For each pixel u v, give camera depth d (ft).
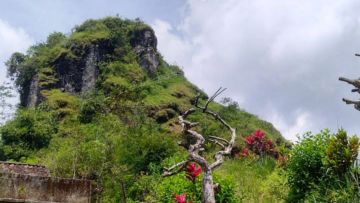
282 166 41.91
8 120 119.75
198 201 32.89
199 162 26.12
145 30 190.49
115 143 65.26
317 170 35.24
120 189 53.16
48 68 163.22
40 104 141.18
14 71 169.17
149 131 78.43
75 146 65.16
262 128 148.97
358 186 28.86
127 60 174.91
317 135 36.68
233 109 158.61
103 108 111.04
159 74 184.65
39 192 27.76
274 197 41.34
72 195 28.40
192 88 176.45
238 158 57.52
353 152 31.45
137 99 115.03
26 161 94.68
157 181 46.55
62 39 183.52
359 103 28.35
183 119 28.58
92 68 163.94
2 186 27.02
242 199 39.70
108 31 179.73
